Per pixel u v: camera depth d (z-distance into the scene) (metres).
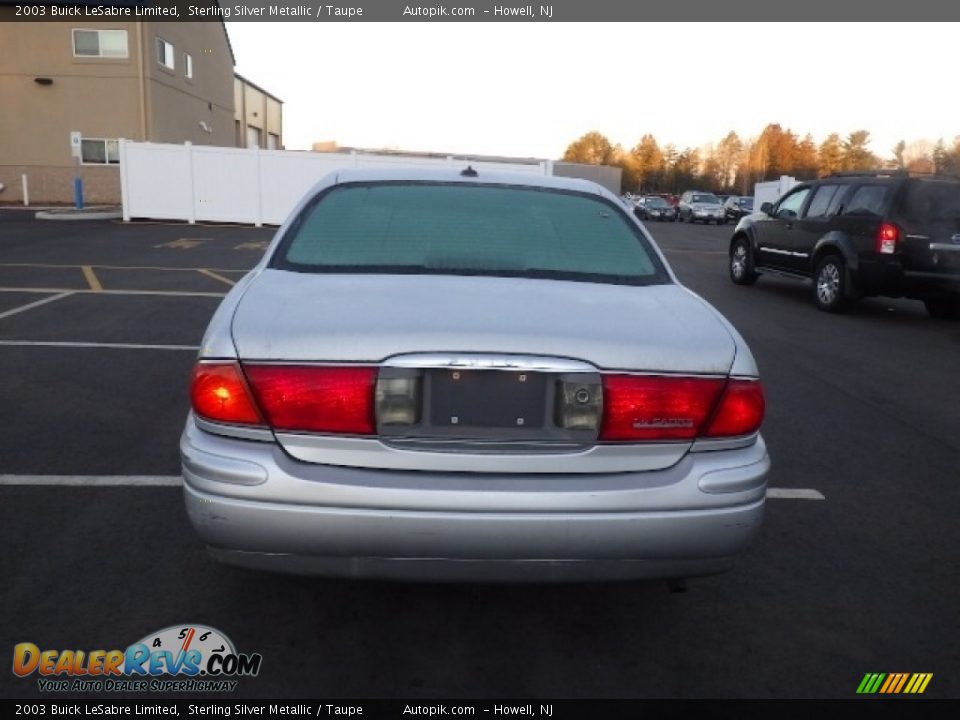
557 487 2.39
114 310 9.05
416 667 2.72
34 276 11.56
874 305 12.17
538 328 2.48
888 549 3.71
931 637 2.98
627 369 2.45
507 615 3.05
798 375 7.21
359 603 3.09
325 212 3.33
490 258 3.12
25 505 3.87
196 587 3.16
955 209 10.05
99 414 5.32
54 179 29.89
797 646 2.90
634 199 47.88
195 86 34.47
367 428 2.39
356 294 2.71
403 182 3.57
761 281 14.67
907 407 6.23
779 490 4.41
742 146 90.44
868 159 82.88
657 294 3.02
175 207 22.83
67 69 29.20
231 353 2.46
